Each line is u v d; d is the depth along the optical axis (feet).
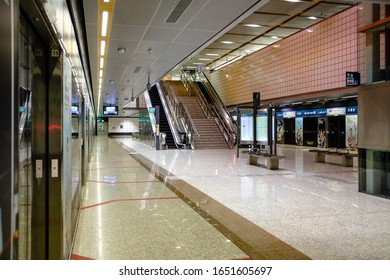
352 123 48.67
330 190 21.18
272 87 55.83
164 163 36.29
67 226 9.24
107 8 18.02
